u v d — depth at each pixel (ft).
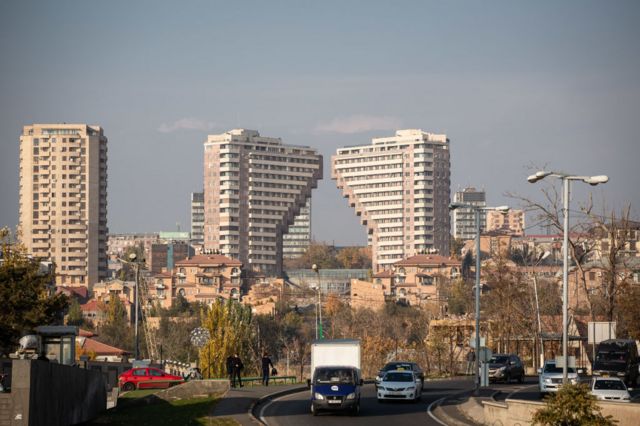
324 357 219.20
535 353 389.39
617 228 357.00
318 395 176.65
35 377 125.39
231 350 343.26
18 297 237.86
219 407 183.62
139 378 266.98
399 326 602.44
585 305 469.16
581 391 130.11
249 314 414.82
